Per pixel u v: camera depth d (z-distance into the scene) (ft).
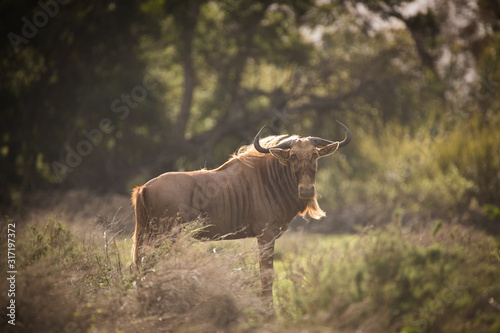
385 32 325.01
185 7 284.82
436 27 300.20
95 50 277.03
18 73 273.33
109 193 254.06
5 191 257.14
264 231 79.97
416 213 197.98
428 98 303.89
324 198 241.35
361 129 300.20
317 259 71.20
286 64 334.03
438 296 62.13
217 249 80.84
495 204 194.80
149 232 74.74
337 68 323.37
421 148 240.53
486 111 238.68
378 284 61.98
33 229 83.15
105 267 74.49
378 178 243.60
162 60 317.63
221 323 58.95
